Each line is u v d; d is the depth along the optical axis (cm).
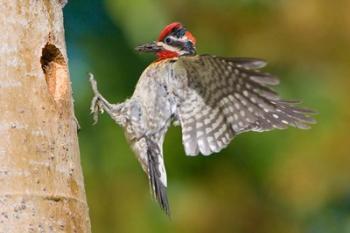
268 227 1515
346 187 1532
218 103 954
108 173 1461
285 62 1546
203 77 943
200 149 962
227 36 1529
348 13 1542
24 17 876
